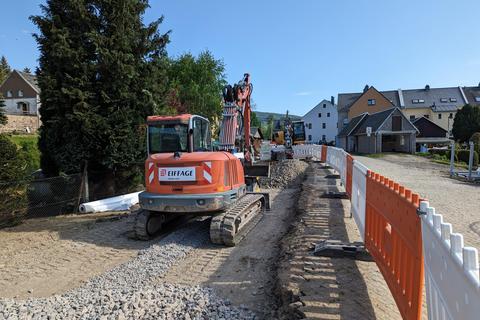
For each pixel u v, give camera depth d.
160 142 8.16
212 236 6.78
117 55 11.41
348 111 59.06
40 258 6.70
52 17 11.27
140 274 5.50
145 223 7.48
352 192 7.25
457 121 44.69
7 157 9.39
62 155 11.53
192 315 4.04
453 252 1.92
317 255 5.41
